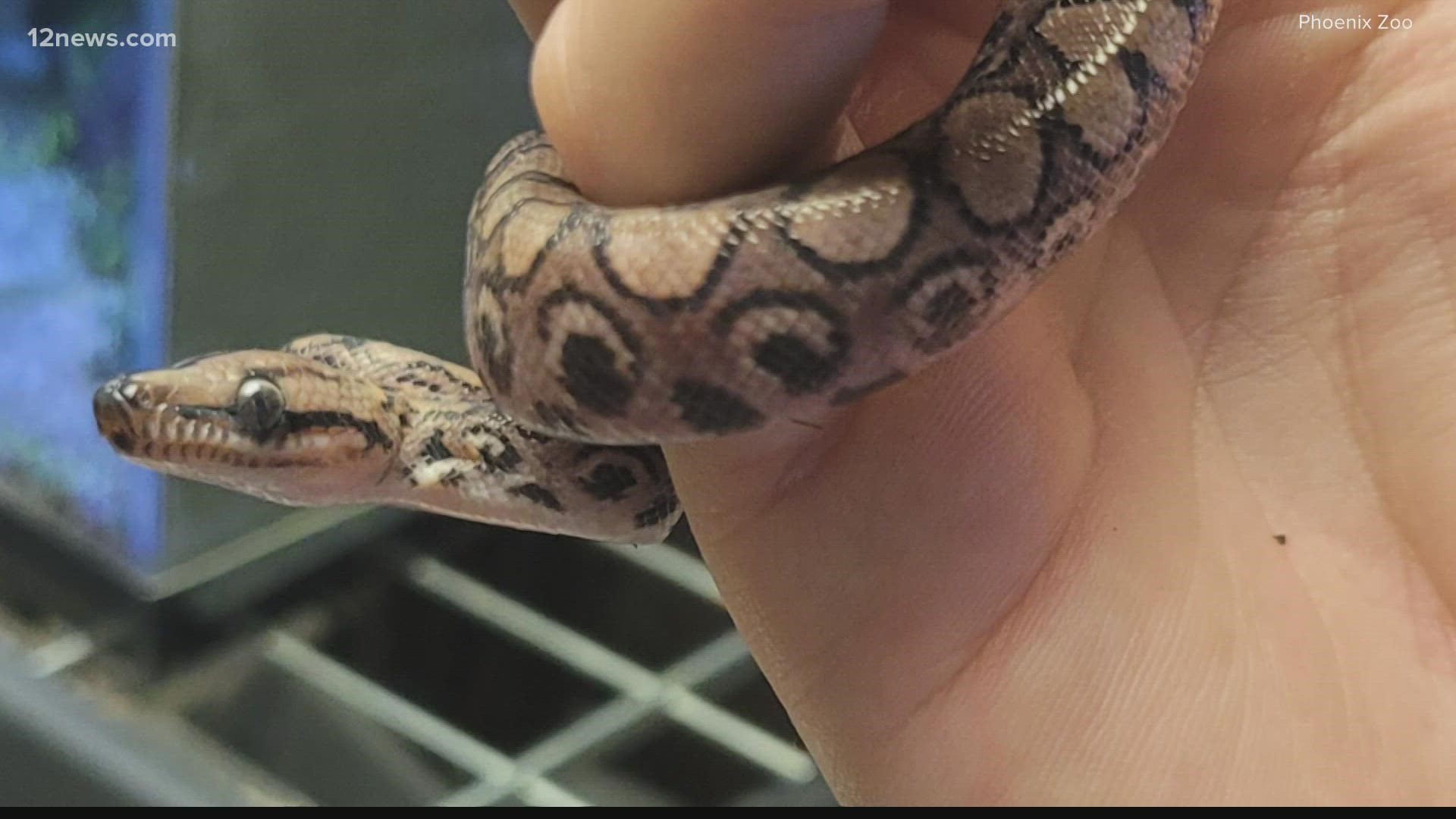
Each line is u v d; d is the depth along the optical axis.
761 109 0.21
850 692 0.24
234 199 0.31
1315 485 0.25
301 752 0.32
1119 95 0.22
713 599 0.35
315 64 0.31
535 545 0.36
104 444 0.33
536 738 0.33
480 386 0.26
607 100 0.21
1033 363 0.24
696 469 0.24
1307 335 0.25
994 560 0.24
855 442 0.24
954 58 0.24
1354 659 0.24
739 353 0.21
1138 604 0.24
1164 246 0.25
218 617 0.34
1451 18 0.24
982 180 0.21
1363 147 0.24
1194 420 0.25
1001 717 0.24
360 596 0.36
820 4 0.21
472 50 0.31
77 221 0.31
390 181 0.32
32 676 0.32
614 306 0.21
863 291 0.21
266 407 0.25
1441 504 0.24
